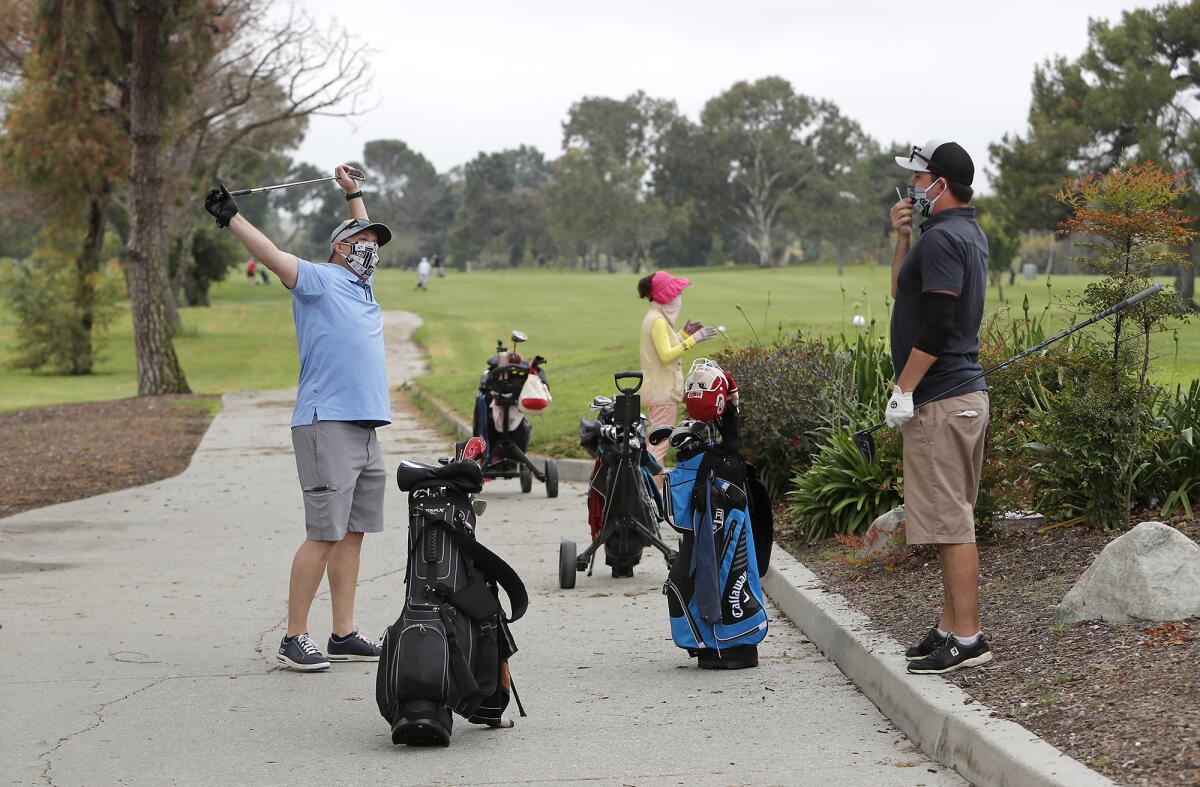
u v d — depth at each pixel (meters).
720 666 7.43
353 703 6.96
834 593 8.48
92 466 19.42
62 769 5.84
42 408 33.72
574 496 15.00
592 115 155.50
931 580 8.44
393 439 22.06
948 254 6.19
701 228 154.38
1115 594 6.59
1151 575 6.51
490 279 95.31
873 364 13.31
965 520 6.27
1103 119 58.47
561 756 5.91
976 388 6.34
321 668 7.69
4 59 45.69
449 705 5.98
